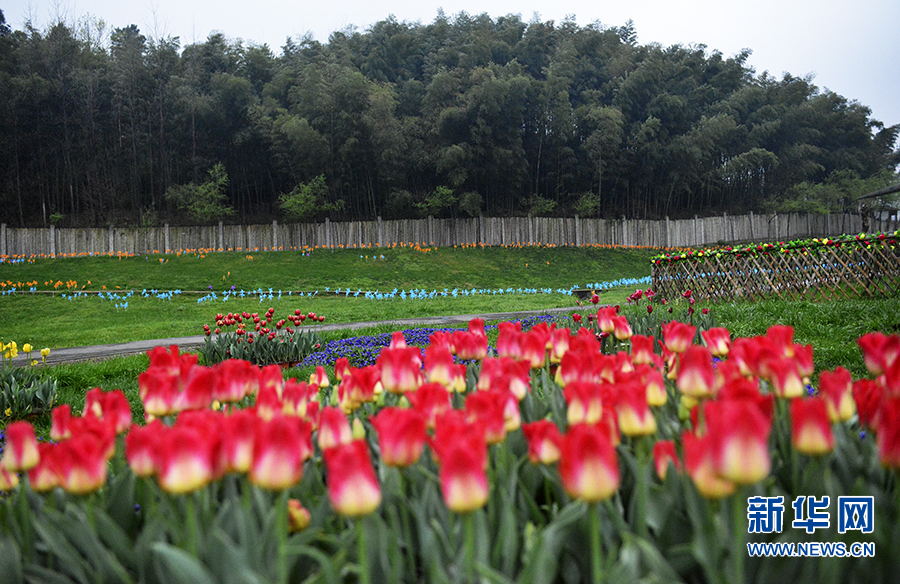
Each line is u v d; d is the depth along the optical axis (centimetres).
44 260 3288
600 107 4672
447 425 145
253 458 138
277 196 4606
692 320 784
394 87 4912
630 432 162
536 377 306
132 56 4366
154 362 252
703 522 147
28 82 4022
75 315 1955
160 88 4441
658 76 4981
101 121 4319
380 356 231
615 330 351
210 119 4403
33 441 174
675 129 5112
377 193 4394
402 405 246
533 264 3712
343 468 126
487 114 4256
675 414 244
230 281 2891
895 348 206
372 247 3897
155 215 4062
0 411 600
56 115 4188
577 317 688
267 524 151
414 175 4450
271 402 213
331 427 179
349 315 1755
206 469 142
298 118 4078
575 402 184
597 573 129
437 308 1900
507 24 6194
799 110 5638
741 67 6300
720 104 5447
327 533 167
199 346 1144
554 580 155
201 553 146
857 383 203
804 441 148
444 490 127
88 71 4294
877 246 978
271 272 3109
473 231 4219
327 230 4034
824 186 5381
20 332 1609
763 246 1138
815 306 875
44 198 4134
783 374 184
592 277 3506
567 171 4666
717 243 4728
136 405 639
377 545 149
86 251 3791
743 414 119
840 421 181
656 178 4775
